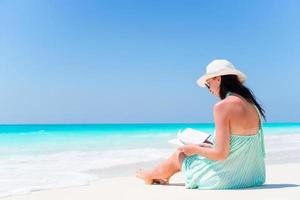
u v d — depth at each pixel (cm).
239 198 381
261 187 443
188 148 442
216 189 436
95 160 894
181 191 433
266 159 924
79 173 695
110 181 540
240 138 426
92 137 2000
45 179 623
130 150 1153
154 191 443
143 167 772
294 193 403
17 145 1409
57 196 430
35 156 993
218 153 423
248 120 426
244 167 435
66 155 1011
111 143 1508
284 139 1739
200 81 446
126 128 4106
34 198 423
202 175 443
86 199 411
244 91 430
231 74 432
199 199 383
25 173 696
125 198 407
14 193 464
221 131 421
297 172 614
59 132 2659
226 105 421
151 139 1800
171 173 492
